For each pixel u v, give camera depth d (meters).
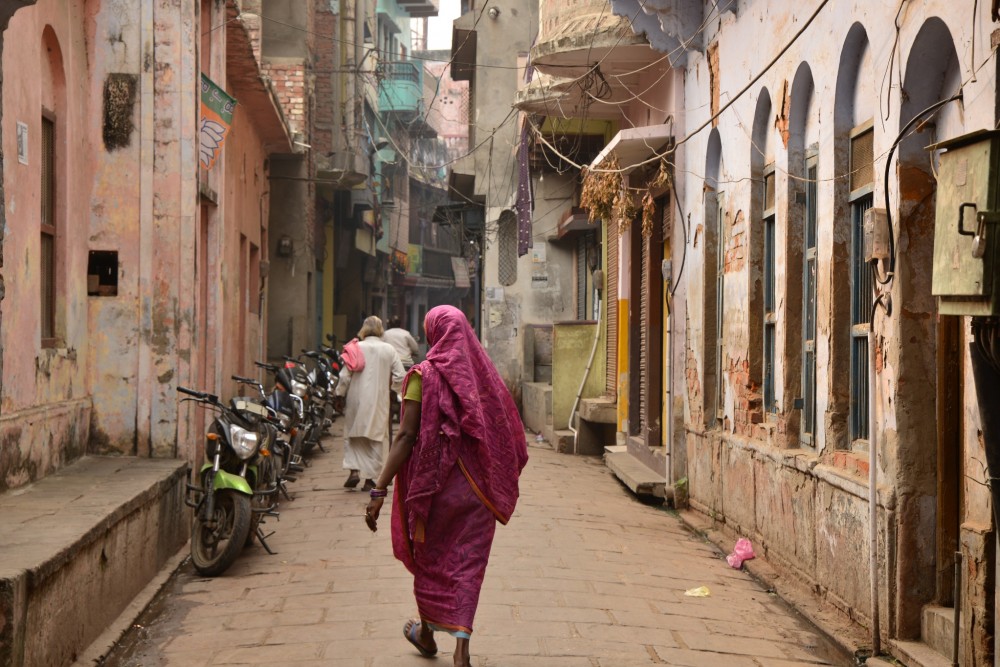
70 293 8.13
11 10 4.58
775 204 8.12
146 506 6.98
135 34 8.66
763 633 6.26
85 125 8.57
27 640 4.50
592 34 12.08
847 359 6.86
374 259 41.34
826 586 6.79
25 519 5.73
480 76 23.09
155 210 8.66
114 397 8.62
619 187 11.83
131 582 6.59
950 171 4.25
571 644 5.61
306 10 21.75
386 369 11.27
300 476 12.52
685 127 11.20
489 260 23.19
